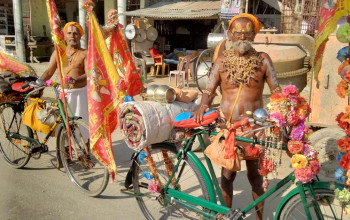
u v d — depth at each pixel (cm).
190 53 1245
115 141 567
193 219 313
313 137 418
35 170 454
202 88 729
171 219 342
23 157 486
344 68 237
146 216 336
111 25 430
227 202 305
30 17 1617
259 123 242
